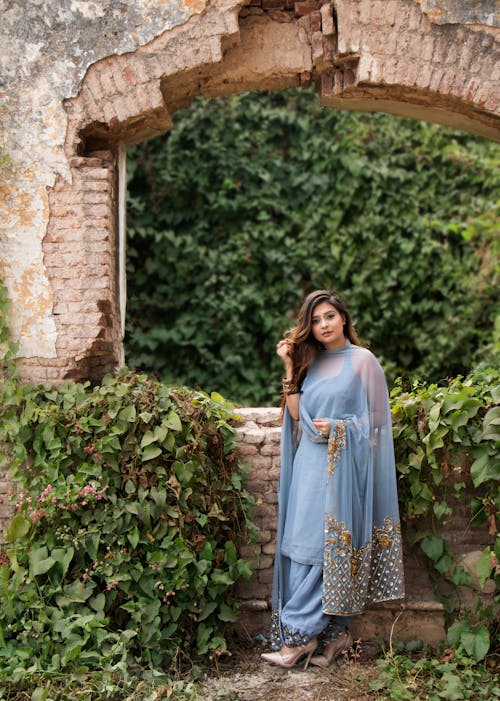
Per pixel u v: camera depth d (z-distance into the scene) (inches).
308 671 142.1
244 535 154.3
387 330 301.1
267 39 168.4
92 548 142.1
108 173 159.3
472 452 148.0
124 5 158.6
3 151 157.9
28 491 150.3
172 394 151.4
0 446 157.3
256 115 301.3
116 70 159.0
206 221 300.0
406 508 151.7
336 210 299.7
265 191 299.9
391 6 160.7
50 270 158.7
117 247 177.0
